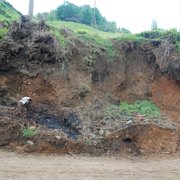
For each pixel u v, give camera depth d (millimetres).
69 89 16203
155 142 14297
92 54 17969
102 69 17984
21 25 16828
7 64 16047
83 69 17203
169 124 15727
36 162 11766
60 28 18344
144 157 13383
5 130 13195
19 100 15383
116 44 19250
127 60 18953
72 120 14883
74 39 17906
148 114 16422
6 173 10562
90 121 15109
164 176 11508
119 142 13867
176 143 14500
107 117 15625
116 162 12539
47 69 16156
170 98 17844
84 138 13859
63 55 16469
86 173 11188
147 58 19016
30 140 13062
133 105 17375
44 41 16438
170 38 18812
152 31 20172
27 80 15938
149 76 18719
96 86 17531
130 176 11266
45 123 14547
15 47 16203
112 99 17469
